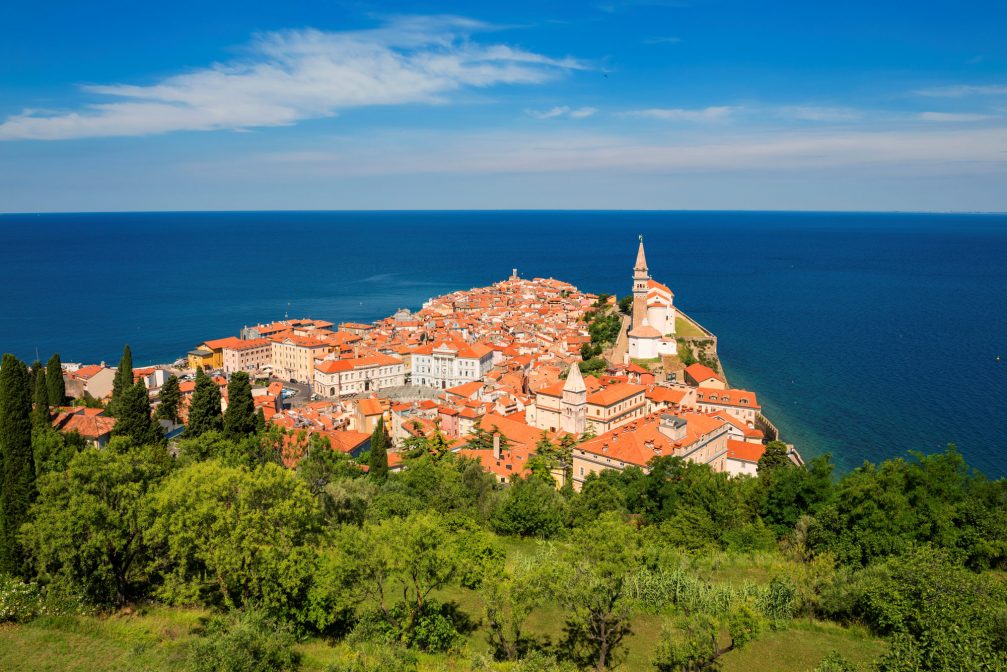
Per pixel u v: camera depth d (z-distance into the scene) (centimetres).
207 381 12681
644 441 12381
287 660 4972
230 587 5900
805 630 6266
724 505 8800
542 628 6184
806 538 8306
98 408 16925
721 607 6238
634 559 5878
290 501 5653
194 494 5544
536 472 12238
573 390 15550
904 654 4781
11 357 7106
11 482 6794
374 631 5475
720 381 18775
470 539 5941
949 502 8200
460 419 17475
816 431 18788
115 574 6138
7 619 5462
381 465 12294
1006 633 4778
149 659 4931
